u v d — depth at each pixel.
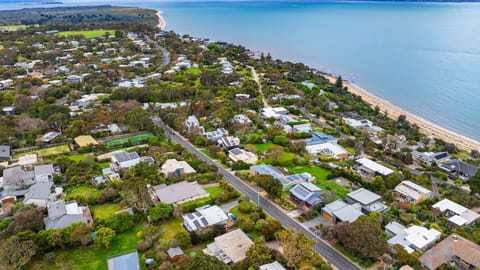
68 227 64.12
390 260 60.25
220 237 63.84
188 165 92.75
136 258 58.50
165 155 98.38
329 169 95.38
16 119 117.81
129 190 72.81
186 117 126.00
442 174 93.88
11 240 57.94
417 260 59.28
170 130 122.62
